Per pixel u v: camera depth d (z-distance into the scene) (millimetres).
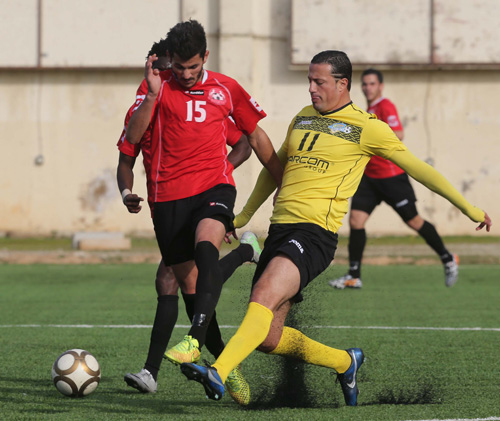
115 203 64188
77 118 63969
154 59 15375
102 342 23438
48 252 52938
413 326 26469
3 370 19453
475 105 62906
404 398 16234
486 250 53156
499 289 36656
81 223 64375
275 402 15922
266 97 63000
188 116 16125
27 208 64375
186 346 14211
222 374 13531
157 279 17391
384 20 61781
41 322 27391
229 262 16328
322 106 15898
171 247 16422
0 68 63031
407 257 49594
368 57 61875
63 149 64062
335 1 61656
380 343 23281
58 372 16312
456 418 14320
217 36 62719
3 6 62875
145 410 15180
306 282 14758
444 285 38125
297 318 17500
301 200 15367
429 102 62969
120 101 63906
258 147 16953
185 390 17312
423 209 62719
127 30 62812
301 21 61812
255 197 17422
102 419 14328
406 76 62906
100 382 18141
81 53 63000
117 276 42094
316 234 15078
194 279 16859
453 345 22969
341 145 15531
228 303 31766
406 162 15508
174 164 16203
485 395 16547
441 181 15484
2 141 64062
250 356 20734
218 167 16453
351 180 15547
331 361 15547
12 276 42125
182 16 62719
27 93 63906
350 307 30938
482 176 63062
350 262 36438
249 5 61906
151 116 15898
